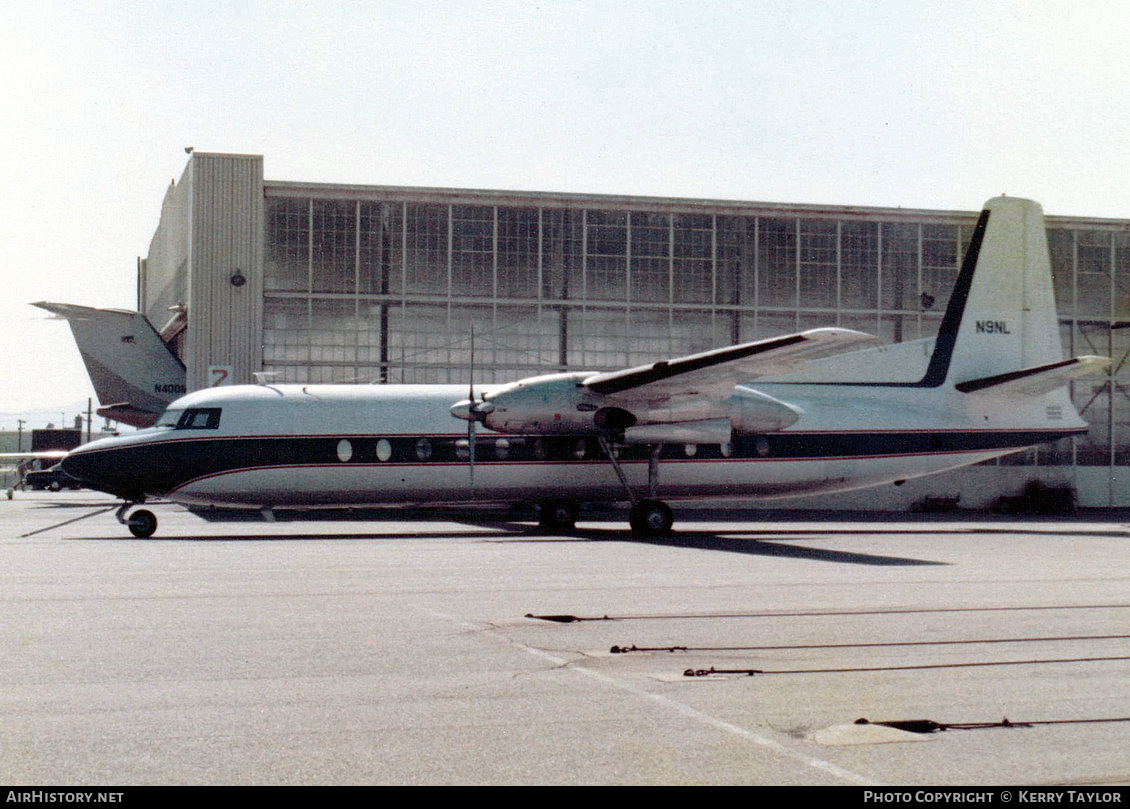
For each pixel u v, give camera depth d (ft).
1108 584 47.03
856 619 36.14
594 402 77.15
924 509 130.21
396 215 123.03
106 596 41.42
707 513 120.98
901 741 20.99
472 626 34.37
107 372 118.62
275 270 120.47
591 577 48.91
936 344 89.56
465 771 18.88
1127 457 136.05
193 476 77.30
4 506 134.92
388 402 81.87
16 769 18.83
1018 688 25.70
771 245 129.70
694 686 25.68
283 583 46.03
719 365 70.95
